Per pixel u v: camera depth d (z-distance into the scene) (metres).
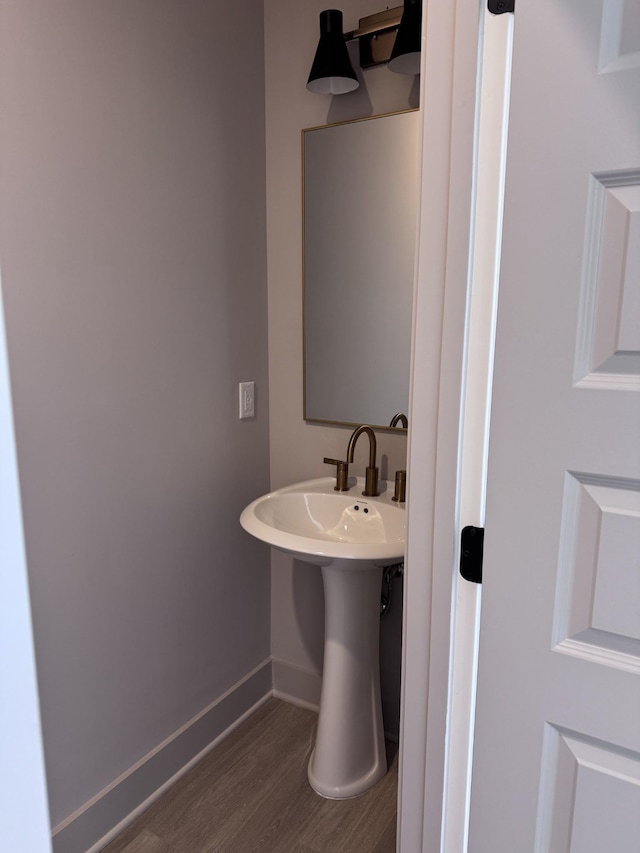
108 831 1.61
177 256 1.65
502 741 0.91
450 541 0.93
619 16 0.70
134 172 1.50
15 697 0.44
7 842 0.44
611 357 0.76
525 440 0.82
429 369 0.91
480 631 0.90
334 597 1.73
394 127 1.69
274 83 1.89
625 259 0.74
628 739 0.82
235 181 1.83
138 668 1.67
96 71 1.38
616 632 0.80
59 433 1.39
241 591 2.05
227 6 1.73
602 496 0.79
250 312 1.95
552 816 0.90
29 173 1.27
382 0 1.67
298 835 1.63
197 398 1.78
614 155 0.72
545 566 0.84
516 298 0.80
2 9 1.19
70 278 1.38
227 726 2.02
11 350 1.27
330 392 1.94
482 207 0.84
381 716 1.86
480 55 0.80
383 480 1.90
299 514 1.85
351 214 1.80
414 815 1.06
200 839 1.62
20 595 0.43
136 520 1.62
